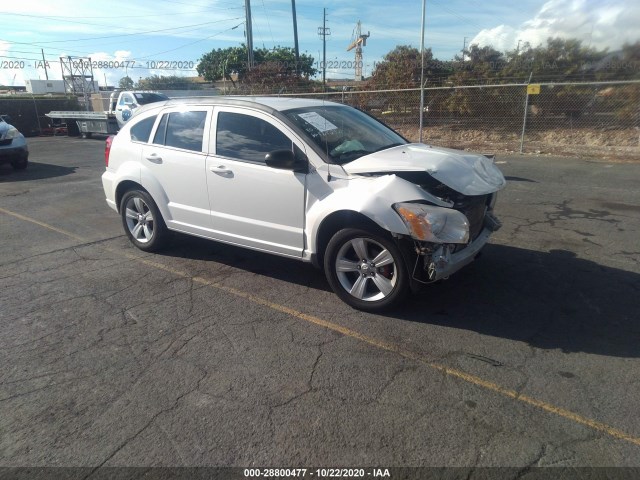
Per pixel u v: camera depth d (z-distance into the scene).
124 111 19.38
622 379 3.09
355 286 4.07
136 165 5.42
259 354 3.48
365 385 3.10
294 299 4.38
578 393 2.96
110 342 3.67
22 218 7.27
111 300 4.40
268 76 27.23
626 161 11.36
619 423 2.69
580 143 14.35
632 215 6.74
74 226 6.82
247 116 4.59
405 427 2.71
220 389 3.08
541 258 5.21
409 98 18.84
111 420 2.81
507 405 2.87
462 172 3.98
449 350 3.48
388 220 3.64
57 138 21.92
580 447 2.52
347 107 5.33
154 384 3.15
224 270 5.09
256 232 4.56
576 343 3.53
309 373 3.24
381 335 3.71
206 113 4.88
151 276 4.96
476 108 17.61
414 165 3.87
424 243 3.61
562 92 15.76
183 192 5.05
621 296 4.27
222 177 4.65
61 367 3.35
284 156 3.99
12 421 2.81
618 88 14.85
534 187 8.68
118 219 7.20
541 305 4.14
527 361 3.32
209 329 3.85
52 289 4.65
